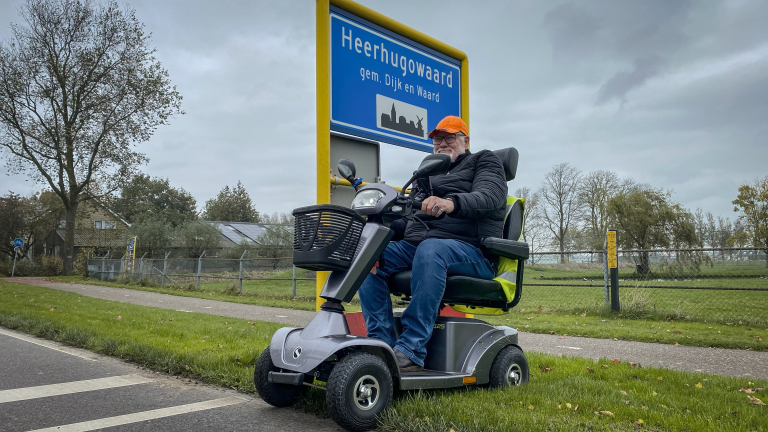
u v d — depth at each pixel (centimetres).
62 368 377
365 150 397
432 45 443
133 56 2636
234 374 339
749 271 859
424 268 279
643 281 930
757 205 2997
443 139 328
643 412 257
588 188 3728
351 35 385
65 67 2589
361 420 228
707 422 246
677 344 562
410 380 260
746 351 516
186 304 1045
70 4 2536
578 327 682
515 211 331
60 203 3469
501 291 315
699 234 2447
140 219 5044
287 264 2241
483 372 296
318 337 242
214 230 3189
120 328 558
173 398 297
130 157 2681
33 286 1591
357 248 258
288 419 257
